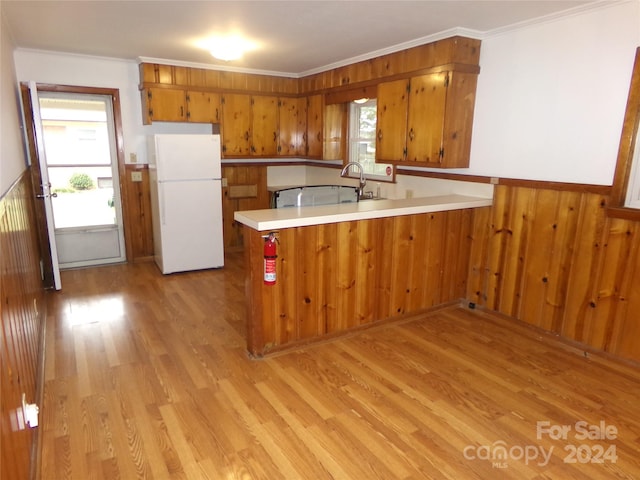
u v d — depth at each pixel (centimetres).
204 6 280
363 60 424
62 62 441
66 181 477
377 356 295
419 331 335
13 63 393
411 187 427
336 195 387
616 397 249
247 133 519
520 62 320
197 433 215
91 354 294
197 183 466
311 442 210
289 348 303
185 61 463
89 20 314
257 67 494
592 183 288
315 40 363
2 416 132
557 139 304
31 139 432
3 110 258
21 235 273
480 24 314
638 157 270
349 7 279
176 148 448
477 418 229
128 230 509
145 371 273
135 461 196
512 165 335
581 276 299
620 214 271
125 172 494
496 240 354
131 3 276
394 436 215
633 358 279
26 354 219
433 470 193
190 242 475
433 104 351
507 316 354
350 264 315
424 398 247
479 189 362
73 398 242
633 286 273
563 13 285
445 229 357
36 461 188
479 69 347
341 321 321
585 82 284
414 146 372
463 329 339
